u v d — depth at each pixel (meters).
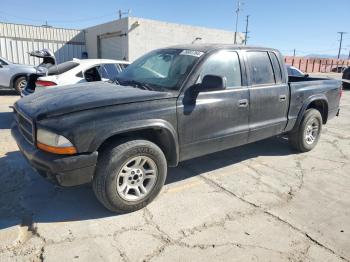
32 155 3.07
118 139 3.33
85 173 3.06
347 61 54.22
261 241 3.06
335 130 7.84
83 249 2.82
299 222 3.42
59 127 2.94
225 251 2.89
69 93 3.59
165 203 3.71
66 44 24.84
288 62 46.16
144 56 4.79
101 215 3.39
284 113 5.07
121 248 2.86
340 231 3.29
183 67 3.92
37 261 2.65
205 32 25.58
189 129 3.74
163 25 22.98
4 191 3.84
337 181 4.57
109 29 23.11
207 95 3.88
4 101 10.50
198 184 4.26
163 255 2.80
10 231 3.04
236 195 3.99
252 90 4.43
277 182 4.45
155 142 3.75
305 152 5.81
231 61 4.27
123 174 3.32
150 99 3.41
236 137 4.32
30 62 22.77
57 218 3.30
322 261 2.82
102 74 7.05
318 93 5.66
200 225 3.28
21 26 22.05
